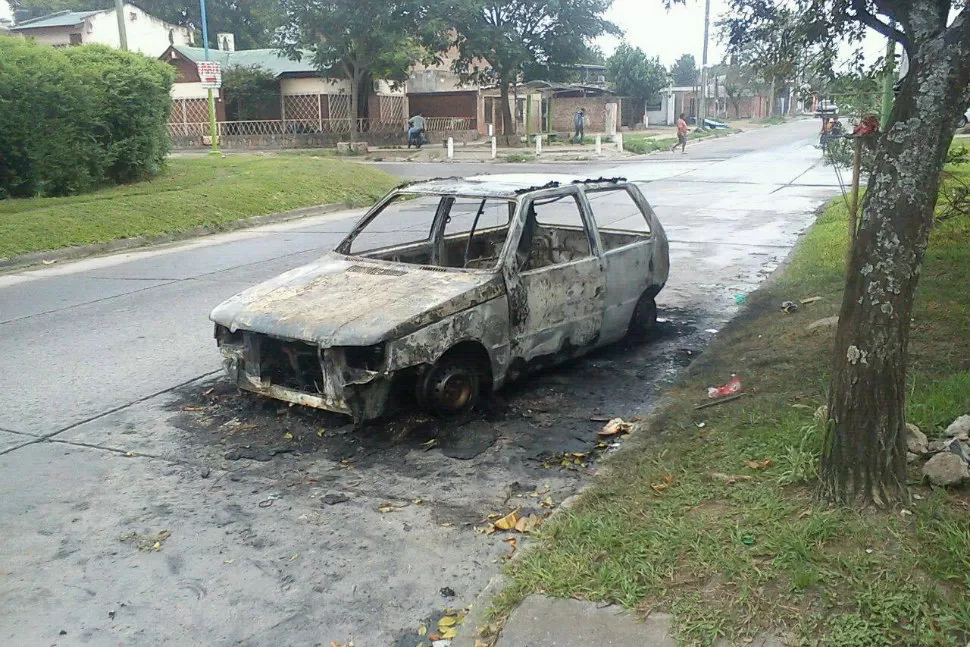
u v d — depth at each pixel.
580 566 3.53
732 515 3.82
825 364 5.87
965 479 3.83
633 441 4.96
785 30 6.56
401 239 13.57
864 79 6.77
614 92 55.59
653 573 3.42
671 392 5.88
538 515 4.32
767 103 78.00
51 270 12.17
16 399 6.29
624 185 7.42
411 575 3.82
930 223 3.48
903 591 3.12
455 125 43.94
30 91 16.31
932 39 3.36
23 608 3.63
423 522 4.30
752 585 3.27
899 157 3.42
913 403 4.75
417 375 5.39
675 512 3.91
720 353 6.75
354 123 37.00
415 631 3.42
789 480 4.02
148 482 4.84
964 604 3.01
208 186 18.77
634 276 7.17
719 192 19.34
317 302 5.56
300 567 3.91
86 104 17.38
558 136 43.69
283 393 5.47
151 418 5.85
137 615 3.57
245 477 4.88
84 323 8.68
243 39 55.91
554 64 38.84
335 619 3.51
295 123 39.91
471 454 5.11
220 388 6.44
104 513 4.47
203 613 3.57
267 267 11.75
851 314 3.60
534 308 6.02
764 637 3.02
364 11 35.00
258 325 5.39
